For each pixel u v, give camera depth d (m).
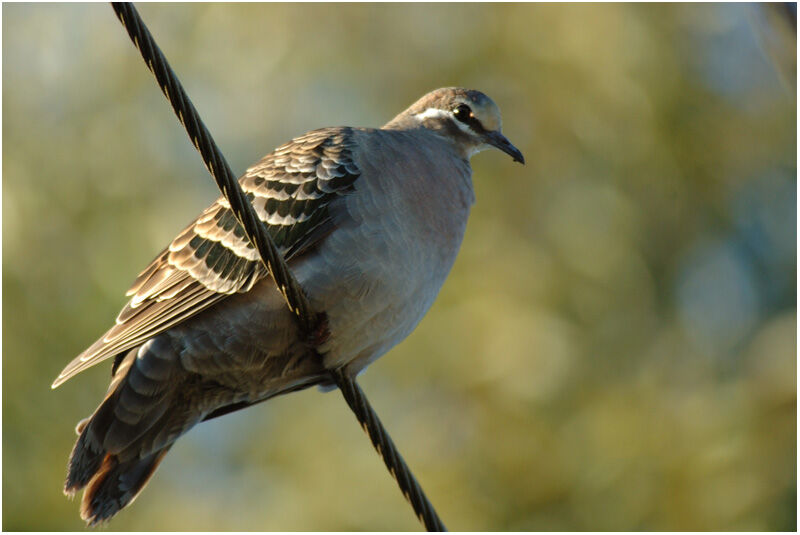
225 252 7.00
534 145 14.07
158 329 6.89
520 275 13.16
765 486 12.14
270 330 6.96
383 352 7.48
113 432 6.96
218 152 5.88
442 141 8.22
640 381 12.85
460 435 12.70
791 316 13.80
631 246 13.52
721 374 13.32
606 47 14.15
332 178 7.13
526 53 14.33
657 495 12.23
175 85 5.70
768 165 15.24
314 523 12.34
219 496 13.08
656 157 14.14
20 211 13.62
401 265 7.11
